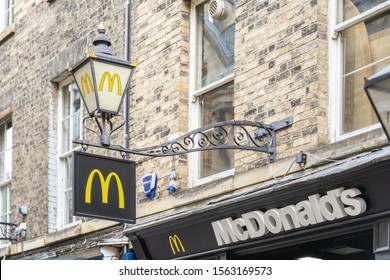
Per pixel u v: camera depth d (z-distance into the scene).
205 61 11.45
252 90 10.19
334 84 9.45
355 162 8.40
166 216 11.16
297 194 9.06
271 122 9.84
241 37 10.48
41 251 14.04
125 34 12.55
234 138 9.87
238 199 9.63
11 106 15.55
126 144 12.22
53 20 14.55
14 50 15.72
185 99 11.45
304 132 9.41
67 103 14.31
